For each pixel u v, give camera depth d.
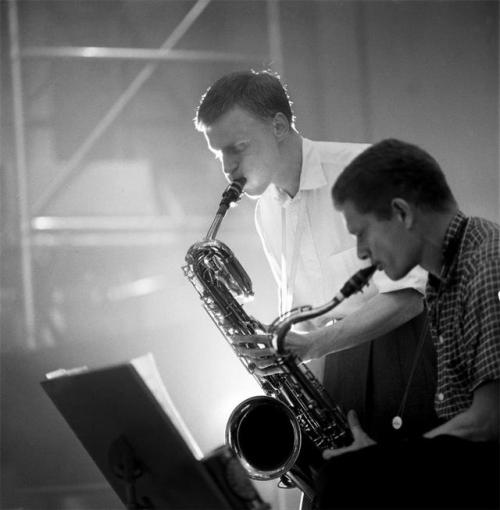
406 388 3.10
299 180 3.29
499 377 2.37
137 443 2.72
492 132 8.94
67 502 6.40
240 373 6.66
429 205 2.49
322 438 3.12
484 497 2.28
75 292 8.03
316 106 8.85
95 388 2.70
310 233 3.31
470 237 2.49
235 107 3.16
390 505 2.29
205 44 8.96
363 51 8.90
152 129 8.70
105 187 8.50
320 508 2.35
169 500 2.74
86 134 8.52
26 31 8.56
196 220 8.51
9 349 7.23
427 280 2.78
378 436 3.14
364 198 2.48
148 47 8.80
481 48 8.95
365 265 3.25
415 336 3.13
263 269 8.15
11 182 8.08
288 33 8.92
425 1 8.96
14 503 6.52
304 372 3.15
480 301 2.42
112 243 8.24
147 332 6.75
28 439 6.72
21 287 7.81
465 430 2.40
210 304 3.38
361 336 3.00
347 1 8.92
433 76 8.93
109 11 8.73
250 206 8.41
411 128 8.91
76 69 8.54
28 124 8.42
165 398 2.79
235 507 2.67
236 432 2.96
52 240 8.12
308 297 3.37
